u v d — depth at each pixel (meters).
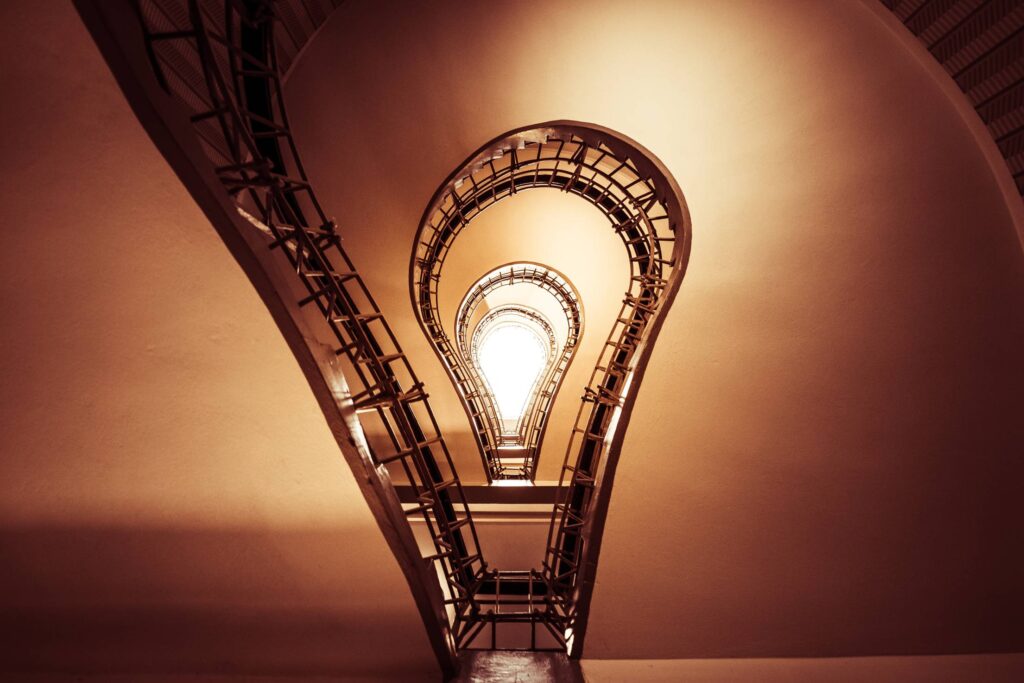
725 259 3.99
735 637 4.26
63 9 1.71
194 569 3.26
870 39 3.46
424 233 5.74
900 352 3.94
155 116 1.91
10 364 2.48
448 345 7.05
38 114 1.91
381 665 3.73
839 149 3.73
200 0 3.21
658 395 4.11
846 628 4.26
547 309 10.80
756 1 3.54
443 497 4.73
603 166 5.12
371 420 6.91
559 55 4.13
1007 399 3.89
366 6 4.22
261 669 3.73
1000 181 3.52
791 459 4.13
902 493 4.11
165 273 2.29
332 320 2.92
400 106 4.70
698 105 3.94
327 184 5.20
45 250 2.21
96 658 3.65
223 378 2.58
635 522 4.17
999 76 3.24
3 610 3.36
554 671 4.00
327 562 3.22
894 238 3.79
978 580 4.16
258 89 3.57
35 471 2.83
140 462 2.85
